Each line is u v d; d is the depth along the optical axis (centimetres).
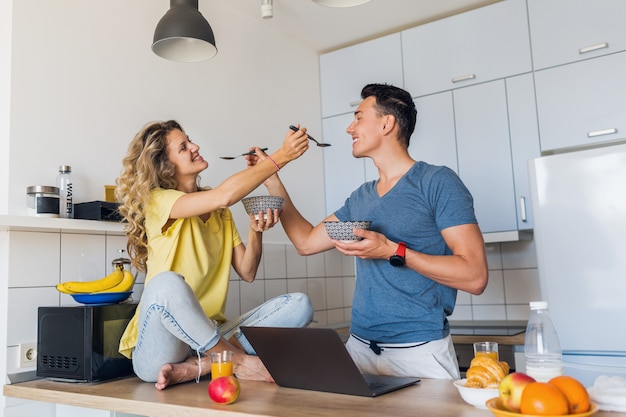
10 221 175
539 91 283
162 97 249
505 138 292
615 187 203
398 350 165
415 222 167
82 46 219
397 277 166
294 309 182
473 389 112
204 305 187
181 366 157
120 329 180
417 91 320
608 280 203
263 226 177
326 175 347
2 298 190
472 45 304
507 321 314
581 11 274
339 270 348
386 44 331
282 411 116
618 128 261
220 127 277
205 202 165
